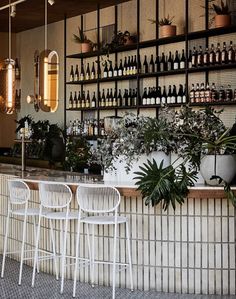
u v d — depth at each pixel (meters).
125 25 9.23
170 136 5.70
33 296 5.57
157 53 8.55
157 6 8.57
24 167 7.81
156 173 5.32
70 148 8.59
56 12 9.95
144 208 5.73
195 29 8.02
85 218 5.60
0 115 12.27
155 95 8.45
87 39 9.80
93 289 5.80
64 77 10.29
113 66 9.43
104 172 6.09
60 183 5.73
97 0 9.03
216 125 5.68
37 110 11.45
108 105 9.30
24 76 11.98
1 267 6.77
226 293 5.61
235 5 7.43
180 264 5.66
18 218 7.10
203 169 5.53
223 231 5.59
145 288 5.76
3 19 10.64
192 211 5.61
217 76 7.70
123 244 5.84
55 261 6.25
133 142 5.79
